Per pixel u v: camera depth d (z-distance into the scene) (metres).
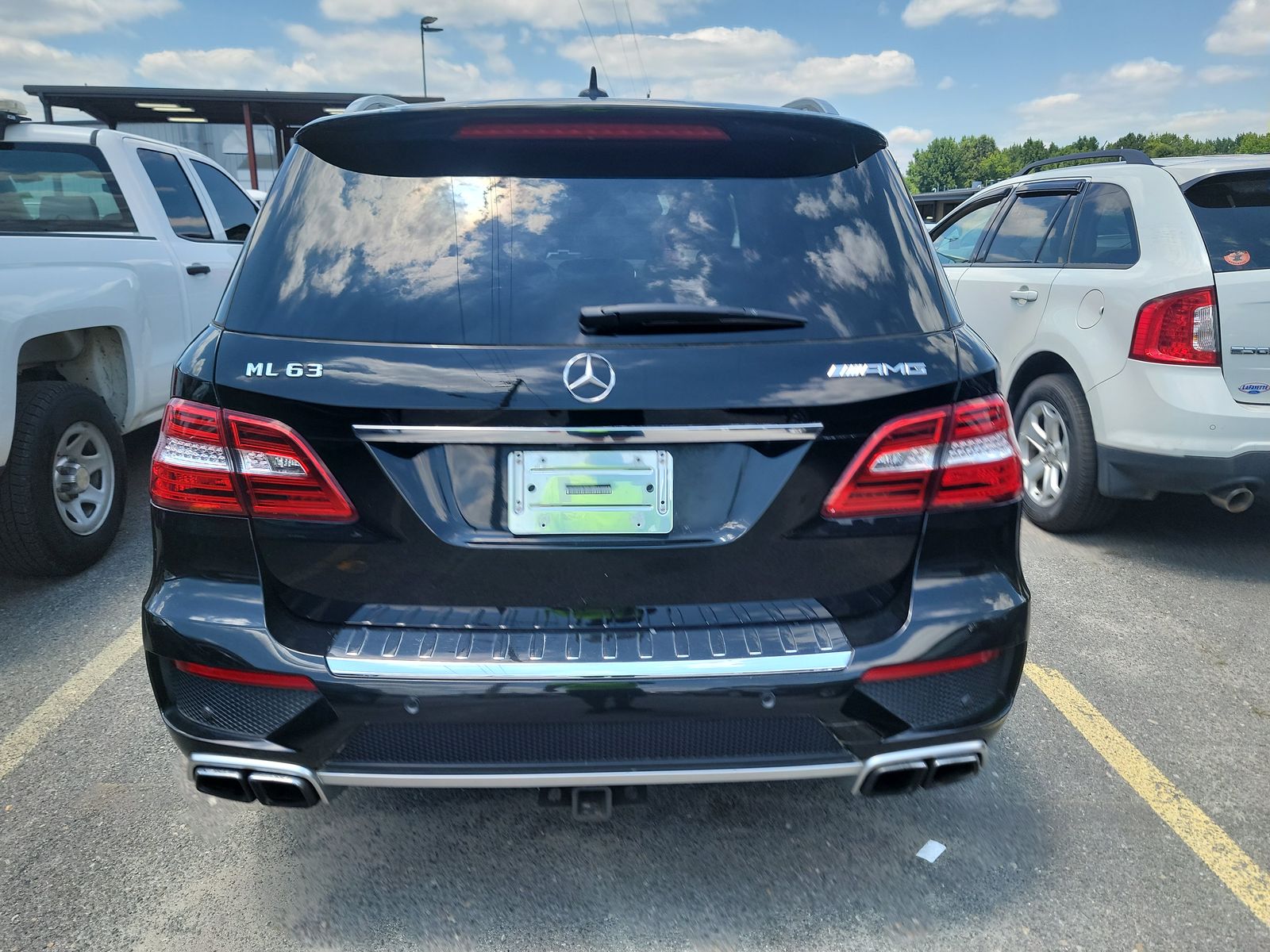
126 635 3.59
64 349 4.29
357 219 2.04
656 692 1.85
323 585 1.92
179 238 5.24
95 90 20.92
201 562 1.96
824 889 2.31
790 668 1.88
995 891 2.31
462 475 1.88
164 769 2.77
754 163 2.13
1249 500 4.00
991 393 2.03
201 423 1.93
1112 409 4.25
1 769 2.76
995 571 2.04
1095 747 2.94
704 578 1.91
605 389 1.83
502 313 1.91
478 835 2.52
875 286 2.02
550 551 1.88
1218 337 3.93
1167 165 4.48
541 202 2.04
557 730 1.88
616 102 2.13
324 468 1.87
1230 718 3.11
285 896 2.28
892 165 2.27
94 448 4.26
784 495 1.90
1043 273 4.90
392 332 1.90
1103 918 2.22
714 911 2.24
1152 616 3.89
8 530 3.81
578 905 2.25
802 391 1.87
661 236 2.01
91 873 2.34
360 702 1.85
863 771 1.97
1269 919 2.22
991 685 2.03
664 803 2.65
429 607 1.91
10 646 3.50
